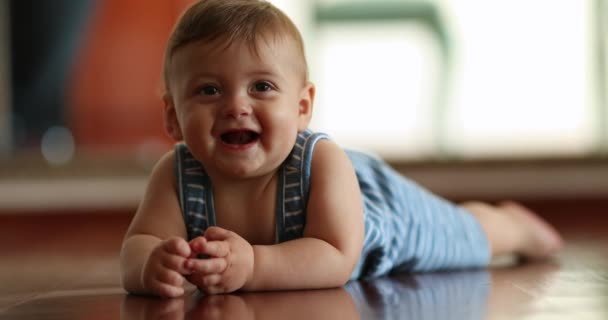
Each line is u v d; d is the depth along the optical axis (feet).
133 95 12.07
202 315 2.91
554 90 12.18
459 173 12.10
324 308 3.04
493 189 12.17
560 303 3.19
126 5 12.01
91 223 10.93
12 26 12.04
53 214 11.98
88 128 12.10
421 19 12.09
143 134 12.12
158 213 3.83
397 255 4.31
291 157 3.80
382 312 2.93
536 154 12.21
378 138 12.12
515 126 12.21
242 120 3.53
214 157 3.59
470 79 12.14
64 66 12.09
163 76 3.89
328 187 3.71
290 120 3.66
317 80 12.08
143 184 12.01
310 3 12.09
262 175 3.79
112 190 12.01
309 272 3.53
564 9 12.09
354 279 4.09
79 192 12.01
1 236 9.30
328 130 12.10
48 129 12.09
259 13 3.67
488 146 12.19
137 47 12.04
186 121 3.62
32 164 12.05
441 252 4.60
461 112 12.15
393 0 12.07
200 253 3.32
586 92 12.17
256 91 3.58
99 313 3.10
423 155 12.12
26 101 12.07
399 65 12.11
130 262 3.62
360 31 12.07
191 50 3.60
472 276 4.32
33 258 6.51
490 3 12.09
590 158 12.21
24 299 3.72
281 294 3.42
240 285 3.41
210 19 3.61
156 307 3.15
